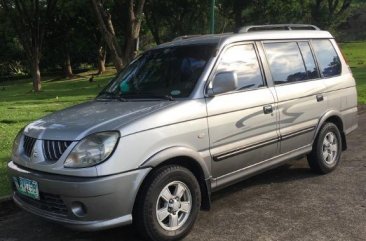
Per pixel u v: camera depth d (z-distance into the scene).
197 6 30.39
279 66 6.11
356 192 6.12
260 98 5.64
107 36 12.49
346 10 41.03
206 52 5.43
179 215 4.80
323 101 6.67
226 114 5.19
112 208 4.29
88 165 4.25
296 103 6.17
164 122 4.63
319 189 6.27
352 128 7.47
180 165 4.86
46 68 51.53
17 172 4.76
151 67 5.73
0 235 5.18
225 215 5.46
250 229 5.05
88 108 5.17
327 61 7.04
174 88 5.21
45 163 4.48
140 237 4.86
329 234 4.87
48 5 27.98
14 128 10.92
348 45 51.66
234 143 5.30
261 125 5.62
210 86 5.16
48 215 4.51
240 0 30.64
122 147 4.32
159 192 4.55
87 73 47.72
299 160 7.72
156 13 31.12
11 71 57.12
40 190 4.51
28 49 27.80
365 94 15.42
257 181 6.71
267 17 32.12
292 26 6.85
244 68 5.61
